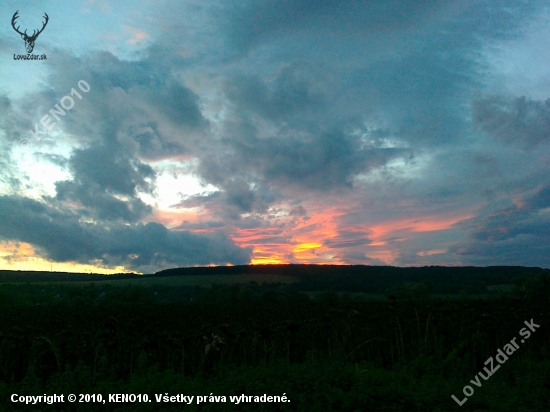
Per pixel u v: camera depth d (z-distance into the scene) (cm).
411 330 1873
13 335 1578
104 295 6631
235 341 1573
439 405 1026
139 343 1530
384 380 1174
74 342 1589
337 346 1695
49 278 10275
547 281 5725
